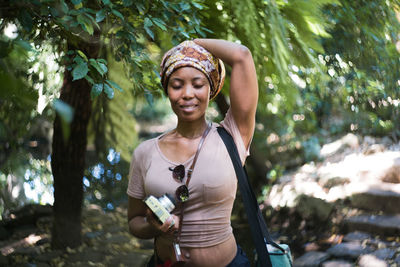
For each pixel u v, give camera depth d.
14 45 1.17
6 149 2.26
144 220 1.65
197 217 1.50
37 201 5.16
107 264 3.70
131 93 3.62
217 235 1.53
